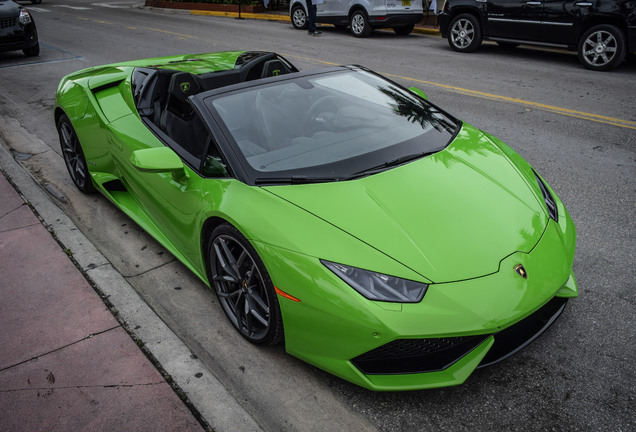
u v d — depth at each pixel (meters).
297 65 9.99
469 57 10.59
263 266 2.47
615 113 6.55
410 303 2.14
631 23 8.50
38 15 20.33
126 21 18.20
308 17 14.11
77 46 12.74
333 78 3.53
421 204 2.53
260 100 3.18
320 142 2.99
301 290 2.29
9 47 10.73
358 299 2.16
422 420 2.30
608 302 2.97
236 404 2.42
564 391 2.39
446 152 3.00
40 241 3.87
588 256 3.43
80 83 4.39
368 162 2.84
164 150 2.95
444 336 2.11
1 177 4.98
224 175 2.85
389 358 2.22
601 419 2.24
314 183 2.67
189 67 3.84
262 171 2.78
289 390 2.51
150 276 3.50
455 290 2.17
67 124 4.44
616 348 2.62
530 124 6.21
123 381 2.57
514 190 2.76
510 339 2.35
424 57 10.66
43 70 9.84
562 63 9.77
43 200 4.53
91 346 2.82
